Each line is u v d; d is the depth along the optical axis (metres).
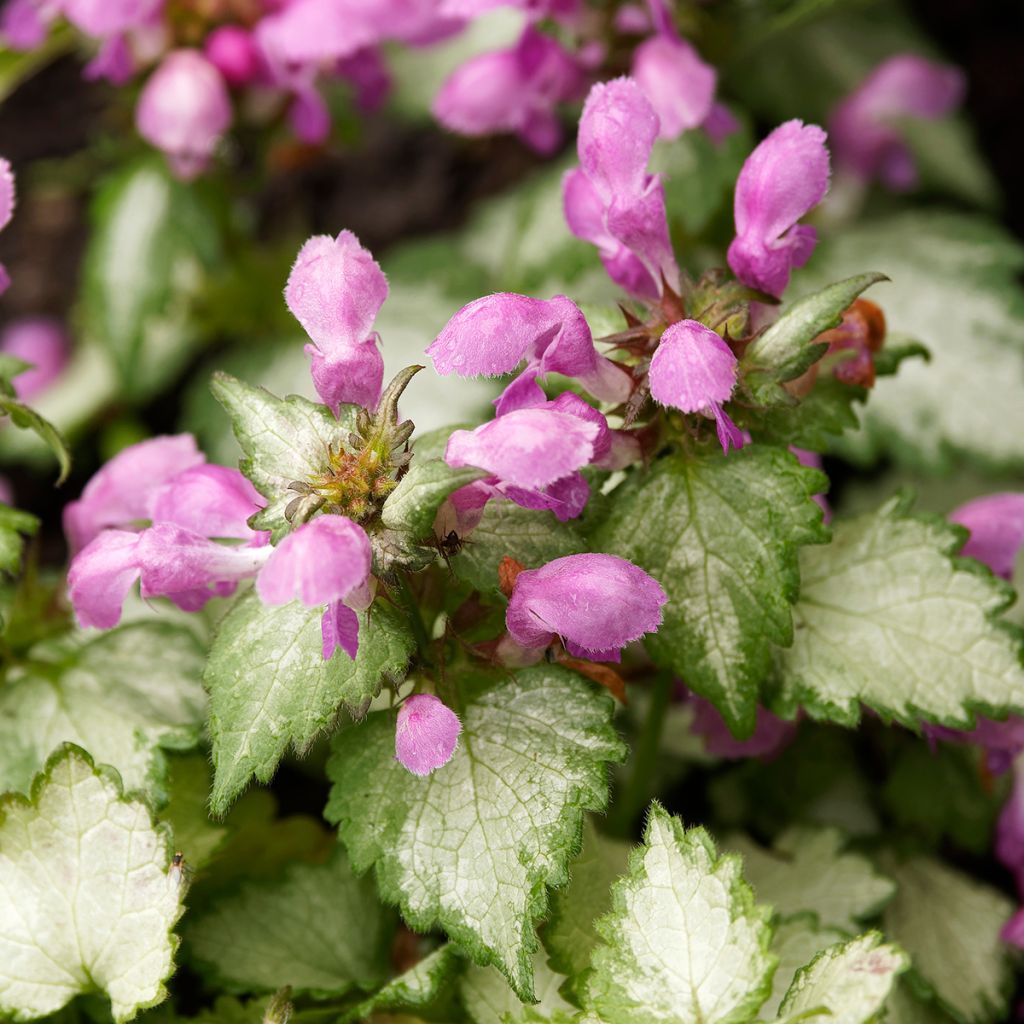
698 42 0.45
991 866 0.43
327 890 0.39
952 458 0.44
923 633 0.37
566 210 0.37
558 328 0.35
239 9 0.44
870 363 0.37
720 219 0.44
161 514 0.36
